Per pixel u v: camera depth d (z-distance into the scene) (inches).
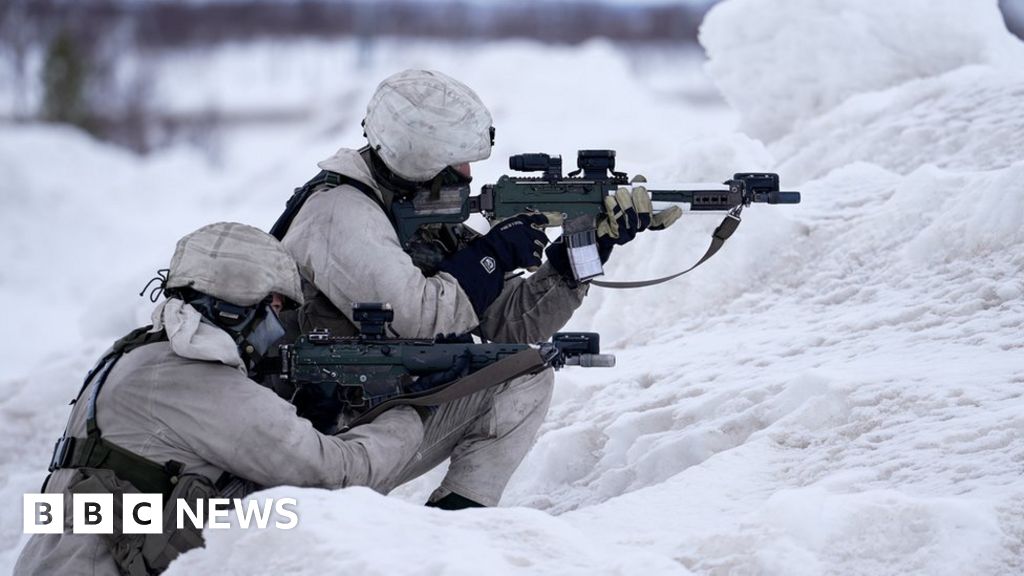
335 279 614.2
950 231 842.8
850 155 1119.0
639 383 816.9
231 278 559.5
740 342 825.5
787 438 641.0
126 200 5684.1
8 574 855.7
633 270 1011.9
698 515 582.6
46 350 3275.1
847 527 498.3
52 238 4763.8
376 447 576.1
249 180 5979.3
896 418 620.7
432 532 495.5
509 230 633.6
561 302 671.8
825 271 902.4
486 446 625.9
